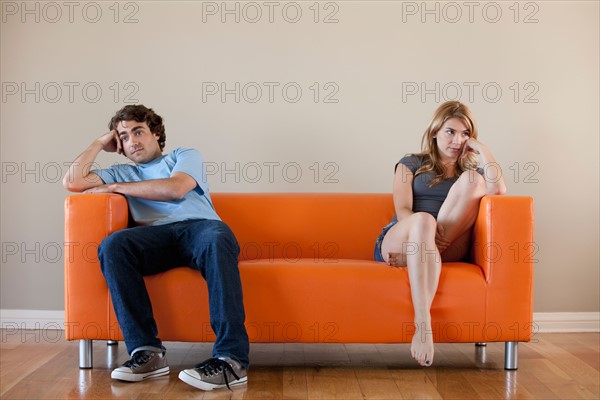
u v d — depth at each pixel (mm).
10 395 2307
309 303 2627
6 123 3598
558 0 3605
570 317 3621
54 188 3602
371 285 2625
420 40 3602
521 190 3623
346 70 3602
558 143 3619
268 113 3600
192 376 2334
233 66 3598
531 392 2385
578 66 3613
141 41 3588
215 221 2652
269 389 2400
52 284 3621
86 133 3598
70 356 2918
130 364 2473
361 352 3088
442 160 3031
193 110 3598
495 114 3611
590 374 2656
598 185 3631
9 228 3623
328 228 3213
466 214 2734
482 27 3609
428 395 2336
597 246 3639
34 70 3596
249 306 2625
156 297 2621
